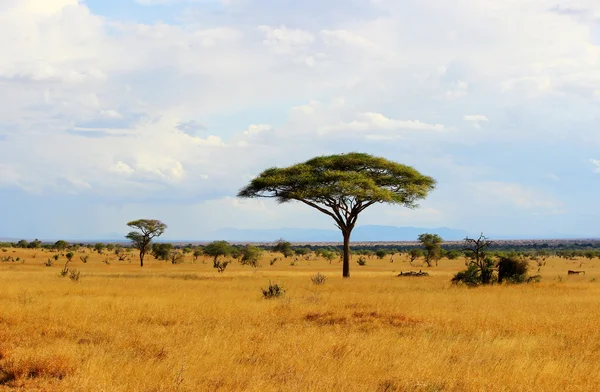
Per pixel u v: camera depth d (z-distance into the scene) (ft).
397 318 54.54
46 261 272.72
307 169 155.33
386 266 275.80
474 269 113.80
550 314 58.08
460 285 108.47
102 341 40.29
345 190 143.84
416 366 31.73
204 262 309.42
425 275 159.22
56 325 45.73
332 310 60.75
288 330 44.86
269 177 153.17
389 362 33.22
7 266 213.05
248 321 51.52
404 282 119.65
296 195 150.00
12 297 69.51
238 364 32.32
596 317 55.83
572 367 32.58
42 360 30.94
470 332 46.42
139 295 77.66
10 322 46.93
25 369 29.78
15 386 27.68
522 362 32.94
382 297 77.25
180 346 36.94
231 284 105.91
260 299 74.23
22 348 35.24
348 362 32.53
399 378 29.50
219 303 64.95
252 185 157.48
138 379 28.27
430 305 66.28
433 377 29.96
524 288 98.17
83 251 405.59
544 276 168.55
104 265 251.19
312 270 217.97
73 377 28.17
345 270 153.07
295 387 27.25
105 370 29.48
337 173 147.95
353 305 66.49
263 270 215.31
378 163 156.66
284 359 33.55
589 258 370.12
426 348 37.19
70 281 107.65
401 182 158.30
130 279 118.01
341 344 37.76
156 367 30.76
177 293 80.48
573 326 49.44
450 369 32.14
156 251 317.01
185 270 206.80
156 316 53.42
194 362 32.01
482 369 31.86
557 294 85.20
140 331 43.60
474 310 61.05
